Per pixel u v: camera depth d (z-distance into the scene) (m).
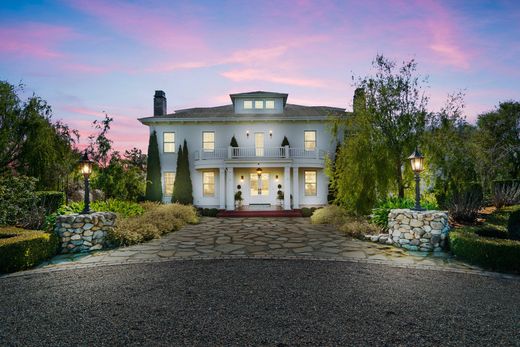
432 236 8.78
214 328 3.93
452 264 7.33
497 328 3.93
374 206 12.86
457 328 3.93
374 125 13.25
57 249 8.52
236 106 23.58
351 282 5.93
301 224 15.38
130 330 3.88
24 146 13.91
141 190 18.81
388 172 12.64
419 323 4.08
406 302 4.86
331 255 8.34
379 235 10.42
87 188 9.58
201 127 22.62
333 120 14.91
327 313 4.41
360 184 12.80
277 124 22.48
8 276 6.44
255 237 11.41
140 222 11.70
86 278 6.26
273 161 20.64
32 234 7.90
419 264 7.34
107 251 8.92
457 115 12.46
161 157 22.64
